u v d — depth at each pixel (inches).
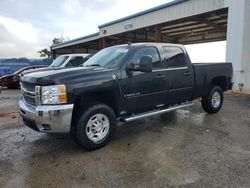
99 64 192.2
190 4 510.6
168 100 214.5
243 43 409.4
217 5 456.4
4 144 181.2
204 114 265.6
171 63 215.8
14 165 145.9
